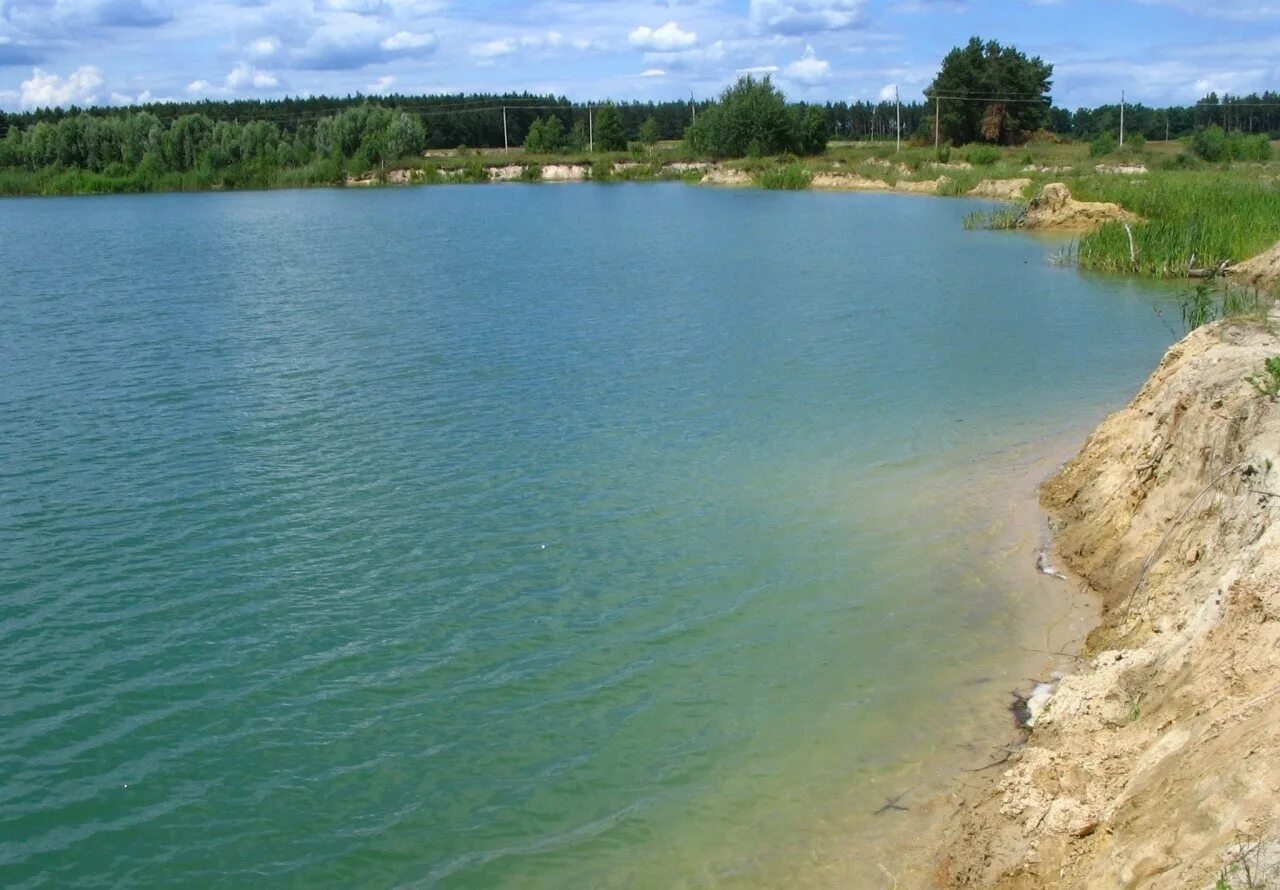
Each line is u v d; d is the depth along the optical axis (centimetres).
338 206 8712
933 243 5222
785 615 1374
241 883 935
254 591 1462
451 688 1222
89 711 1189
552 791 1041
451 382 2541
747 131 11381
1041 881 830
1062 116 16625
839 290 3825
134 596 1452
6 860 966
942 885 882
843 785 1029
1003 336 2984
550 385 2502
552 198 9112
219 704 1199
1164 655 972
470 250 5316
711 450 2016
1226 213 4447
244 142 11894
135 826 1009
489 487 1838
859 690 1195
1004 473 1858
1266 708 780
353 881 934
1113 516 1512
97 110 14712
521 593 1446
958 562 1516
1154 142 13112
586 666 1262
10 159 11562
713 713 1160
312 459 1994
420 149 12244
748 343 2938
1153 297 3544
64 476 1912
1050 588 1430
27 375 2655
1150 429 1548
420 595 1445
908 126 18850
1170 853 733
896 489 1798
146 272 4641
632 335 3062
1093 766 906
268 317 3441
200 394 2459
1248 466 1209
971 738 1093
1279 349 1507
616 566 1524
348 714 1176
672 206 7931
